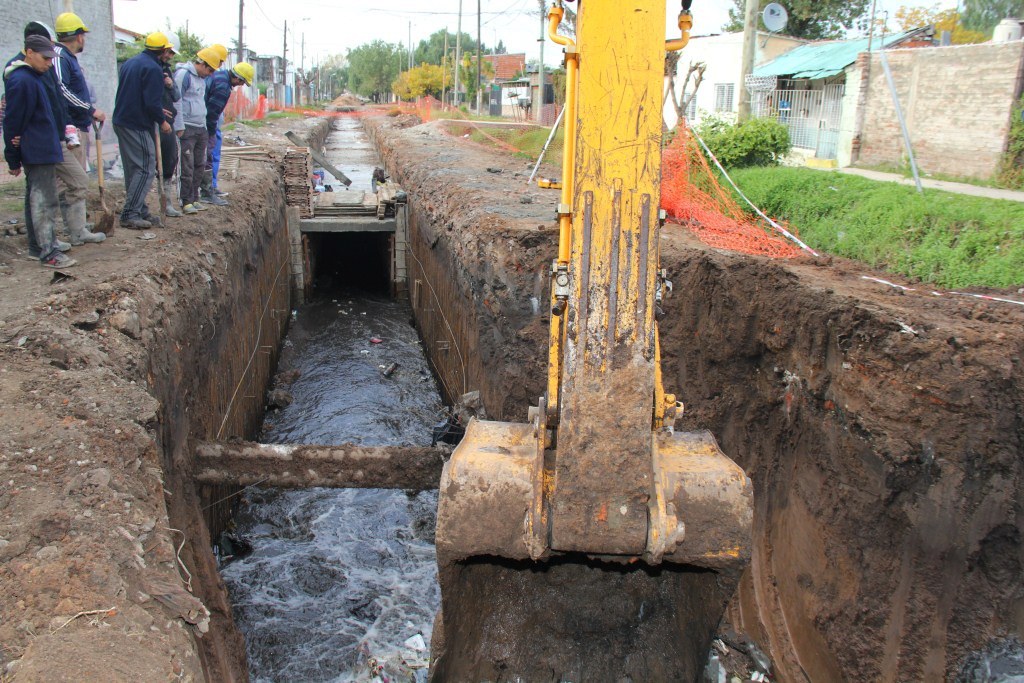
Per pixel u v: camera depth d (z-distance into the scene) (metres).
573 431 4.00
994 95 13.55
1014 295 6.64
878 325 5.65
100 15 16.70
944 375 5.17
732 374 7.55
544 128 23.08
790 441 6.86
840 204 9.92
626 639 5.22
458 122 32.38
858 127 16.88
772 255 8.38
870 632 5.66
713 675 5.65
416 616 8.38
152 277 7.29
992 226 7.92
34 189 7.26
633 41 3.93
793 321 6.70
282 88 65.06
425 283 16.33
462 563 4.60
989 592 5.33
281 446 7.20
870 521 5.72
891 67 15.94
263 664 7.55
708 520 4.23
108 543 4.16
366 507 10.45
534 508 4.21
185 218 10.66
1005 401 5.09
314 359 16.09
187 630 4.05
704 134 14.09
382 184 22.94
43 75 7.11
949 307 5.91
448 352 13.10
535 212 11.40
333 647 7.83
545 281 8.95
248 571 8.93
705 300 7.86
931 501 5.28
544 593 5.29
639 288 3.98
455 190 14.19
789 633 6.59
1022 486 5.18
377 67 92.19
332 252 23.73
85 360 5.65
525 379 8.87
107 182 13.24
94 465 4.66
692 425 7.84
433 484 7.21
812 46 23.17
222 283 9.45
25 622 3.62
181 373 7.10
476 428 4.96
